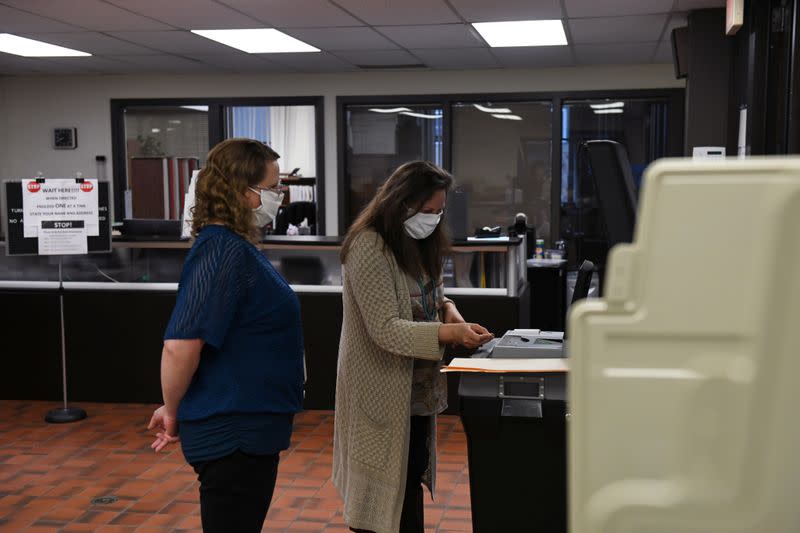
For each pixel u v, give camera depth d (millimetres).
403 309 2340
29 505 3742
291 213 9328
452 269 5207
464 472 4172
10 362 5734
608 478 602
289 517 3580
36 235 5074
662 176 576
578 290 2250
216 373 2029
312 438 4777
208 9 6160
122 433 4926
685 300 579
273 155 2129
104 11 6246
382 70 9375
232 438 2016
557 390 2164
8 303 5711
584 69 9031
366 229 2350
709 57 6199
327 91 9570
